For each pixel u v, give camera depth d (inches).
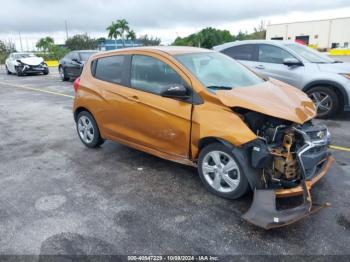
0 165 197.3
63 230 127.5
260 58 307.9
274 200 125.0
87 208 143.3
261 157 127.4
